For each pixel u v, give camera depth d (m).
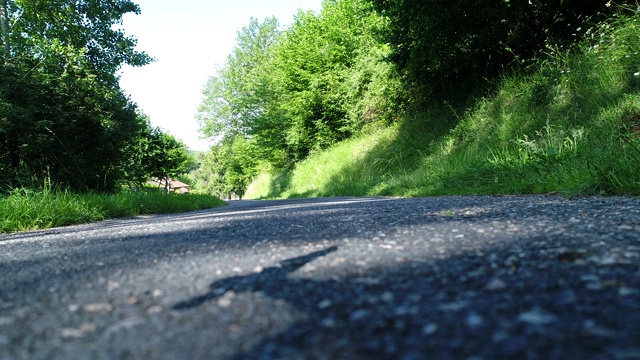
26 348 0.79
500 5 8.45
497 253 1.40
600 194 3.41
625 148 3.71
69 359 0.73
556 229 1.80
